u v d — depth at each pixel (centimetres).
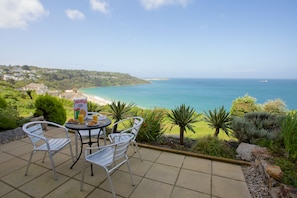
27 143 300
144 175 202
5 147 279
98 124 217
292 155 197
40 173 199
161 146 305
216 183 188
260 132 280
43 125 383
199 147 279
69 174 199
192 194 168
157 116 353
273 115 335
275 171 168
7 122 324
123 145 163
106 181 187
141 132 318
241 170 219
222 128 333
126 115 390
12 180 184
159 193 168
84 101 248
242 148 268
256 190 176
